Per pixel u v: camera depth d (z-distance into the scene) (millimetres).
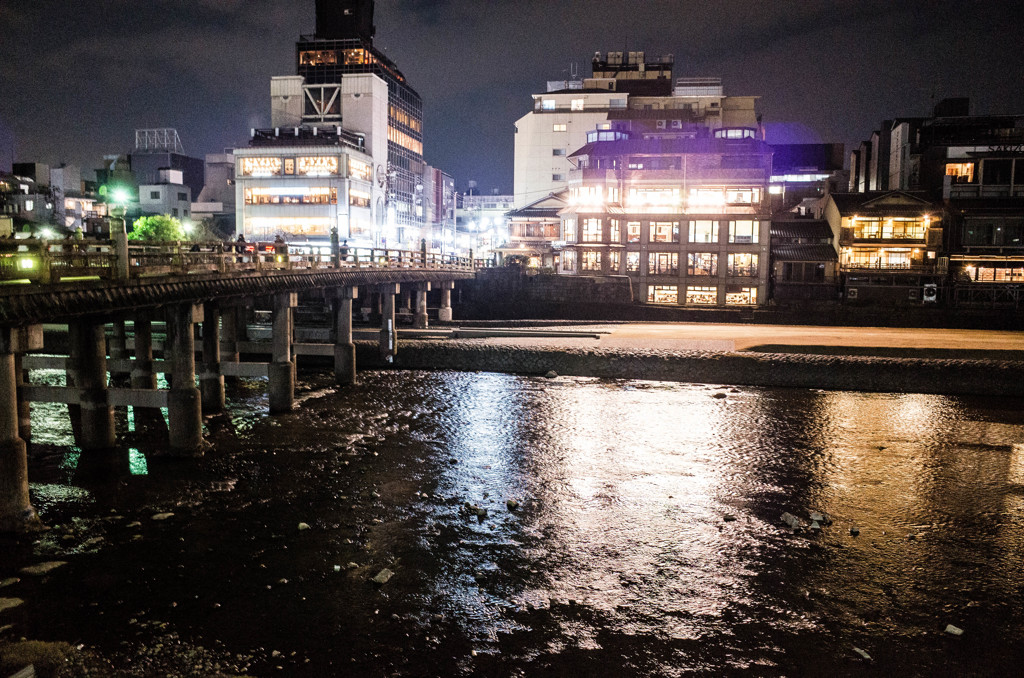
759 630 14500
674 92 100000
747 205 67062
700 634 14305
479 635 14086
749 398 37250
